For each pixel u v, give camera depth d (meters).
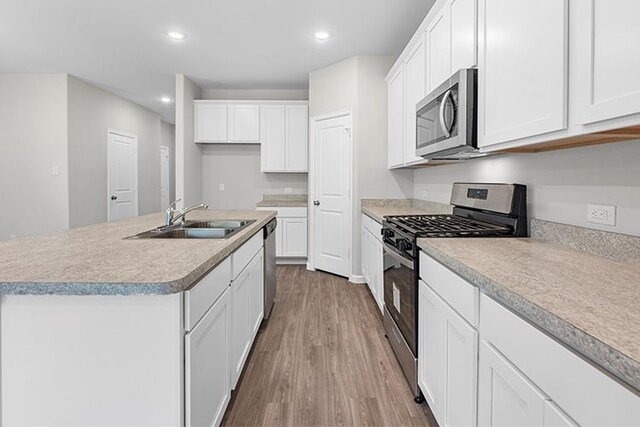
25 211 4.87
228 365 1.62
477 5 1.73
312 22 3.33
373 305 3.36
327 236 4.57
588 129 1.05
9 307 1.03
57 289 0.98
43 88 4.79
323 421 1.70
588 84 1.03
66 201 4.84
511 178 2.00
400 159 3.40
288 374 2.12
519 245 1.55
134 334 1.04
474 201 2.23
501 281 0.98
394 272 2.24
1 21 3.31
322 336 2.66
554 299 0.83
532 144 1.38
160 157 7.50
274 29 3.45
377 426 1.66
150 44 3.83
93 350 1.04
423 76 2.64
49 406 1.04
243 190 5.75
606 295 0.86
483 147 1.69
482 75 1.68
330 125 4.45
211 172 5.73
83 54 4.11
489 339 1.04
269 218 2.94
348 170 4.23
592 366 0.63
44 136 4.81
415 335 1.79
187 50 3.99
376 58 4.09
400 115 3.40
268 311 2.96
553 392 0.74
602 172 1.36
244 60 4.28
